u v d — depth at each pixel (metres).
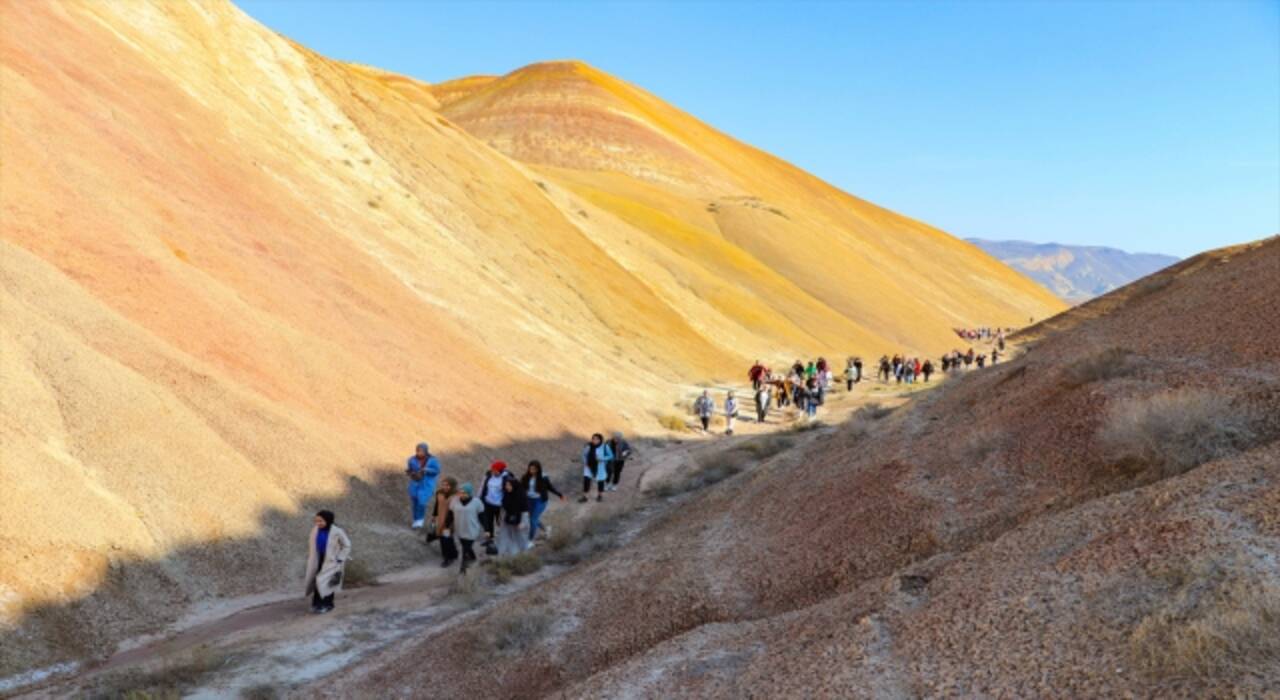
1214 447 7.05
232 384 16.19
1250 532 5.23
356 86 46.53
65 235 17.34
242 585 12.10
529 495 14.90
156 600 10.95
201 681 8.92
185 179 23.47
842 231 143.38
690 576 9.11
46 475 11.20
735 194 128.00
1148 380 9.09
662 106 175.88
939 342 89.56
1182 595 4.82
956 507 8.18
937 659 5.24
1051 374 10.70
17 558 10.00
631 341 41.47
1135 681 4.38
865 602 6.52
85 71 24.58
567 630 8.72
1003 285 163.75
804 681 5.54
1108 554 5.63
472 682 8.16
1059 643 4.93
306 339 19.88
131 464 12.45
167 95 27.66
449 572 13.62
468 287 32.66
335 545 11.41
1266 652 4.23
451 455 19.22
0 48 21.97
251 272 21.47
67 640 9.66
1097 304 71.88
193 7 36.34
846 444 12.76
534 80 153.12
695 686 6.16
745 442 23.77
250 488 13.66
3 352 12.82
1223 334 9.99
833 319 75.75
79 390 13.05
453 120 143.25
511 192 49.31
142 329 16.06
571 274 44.34
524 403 24.39
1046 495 7.71
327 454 15.85
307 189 30.28
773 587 8.30
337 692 8.41
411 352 23.17
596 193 80.25
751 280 74.12
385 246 30.64
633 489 19.48
